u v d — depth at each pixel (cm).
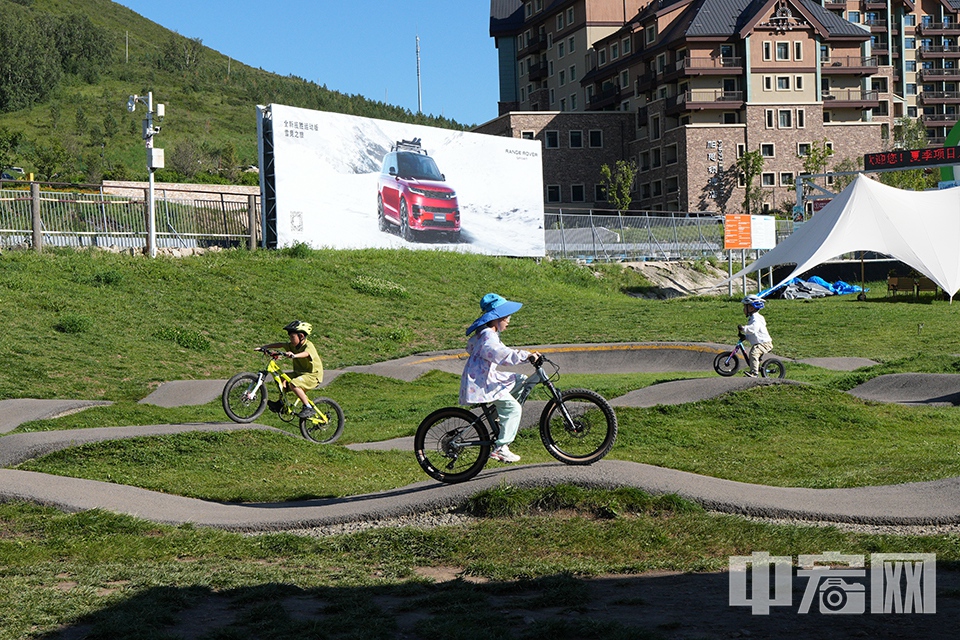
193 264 3088
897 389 1664
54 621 482
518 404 813
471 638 440
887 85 9944
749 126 7262
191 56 17112
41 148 8225
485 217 4372
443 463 853
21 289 2464
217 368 2212
